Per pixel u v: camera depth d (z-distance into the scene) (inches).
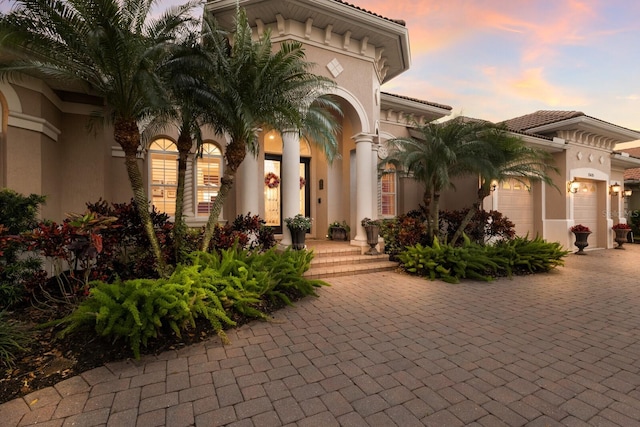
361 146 338.6
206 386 110.9
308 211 432.1
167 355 134.1
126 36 162.4
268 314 186.9
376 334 159.3
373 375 118.9
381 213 426.3
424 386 111.3
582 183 527.2
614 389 109.9
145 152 309.1
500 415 95.2
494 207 451.8
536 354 137.6
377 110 367.9
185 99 191.5
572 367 126.0
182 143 214.4
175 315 139.4
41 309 175.2
